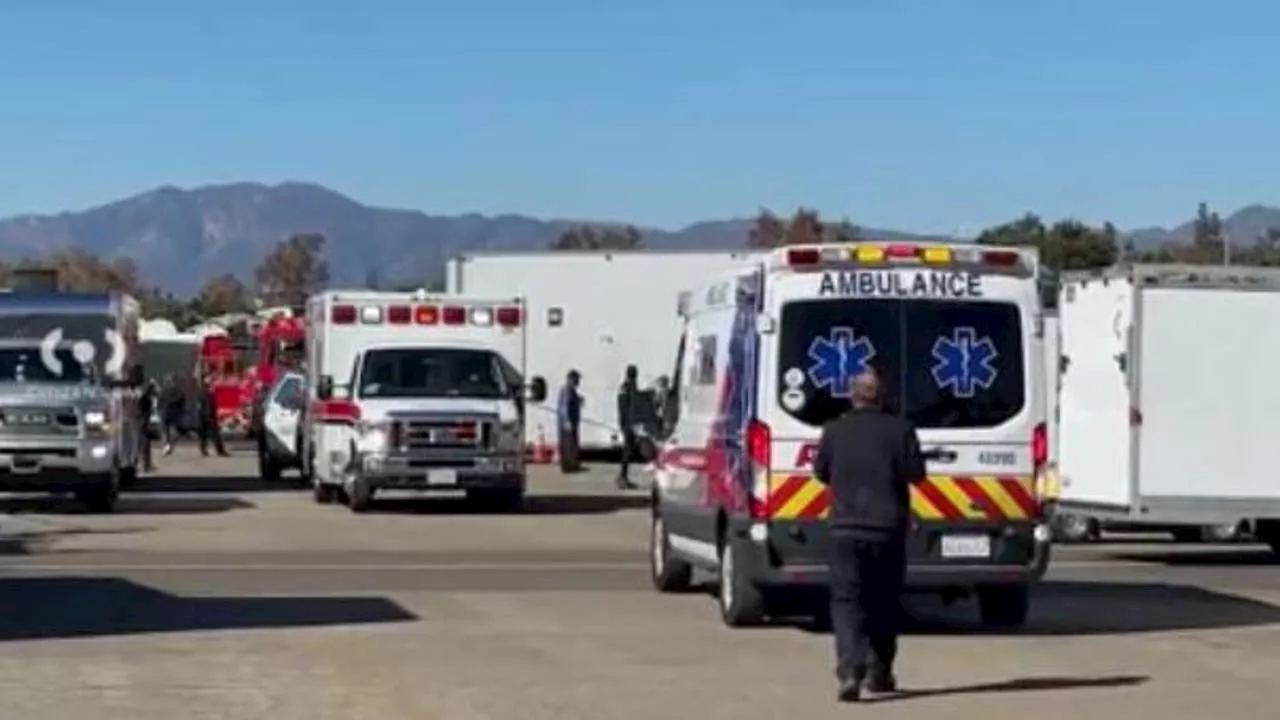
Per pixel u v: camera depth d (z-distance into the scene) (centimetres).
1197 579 2347
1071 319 2705
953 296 1706
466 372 3244
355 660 1578
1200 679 1512
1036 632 1794
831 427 1412
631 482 4072
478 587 2127
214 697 1405
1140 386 2600
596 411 4753
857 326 1698
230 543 2650
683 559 1995
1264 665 1589
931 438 1694
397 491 3294
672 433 2034
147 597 2009
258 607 1927
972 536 1697
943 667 1559
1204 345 2605
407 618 1845
